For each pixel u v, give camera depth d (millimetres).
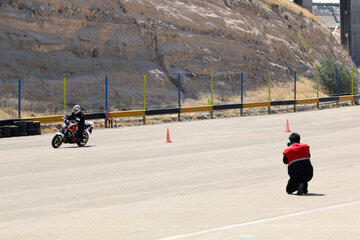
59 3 57312
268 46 82438
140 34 64375
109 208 12414
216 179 16875
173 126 45188
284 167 19344
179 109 52781
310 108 69375
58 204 13148
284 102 63000
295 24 98125
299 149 13258
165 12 68750
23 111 47594
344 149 24797
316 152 23953
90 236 9391
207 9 77000
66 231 9891
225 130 39031
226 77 70688
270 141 29922
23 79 51438
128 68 60219
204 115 56719
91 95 54969
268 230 9352
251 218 10570
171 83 63344
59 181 17078
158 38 65875
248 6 86938
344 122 43188
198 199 13312
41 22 55469
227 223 10156
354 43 130625
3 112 45500
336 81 78188
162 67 64750
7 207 12875
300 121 46062
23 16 54312
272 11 94562
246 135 34219
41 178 17797
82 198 13953
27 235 9641
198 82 66500
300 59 88250
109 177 17781
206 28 73062
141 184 16188
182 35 68750
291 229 9367
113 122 48562
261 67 77812
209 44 72188
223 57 73000
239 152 24766
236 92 70000
